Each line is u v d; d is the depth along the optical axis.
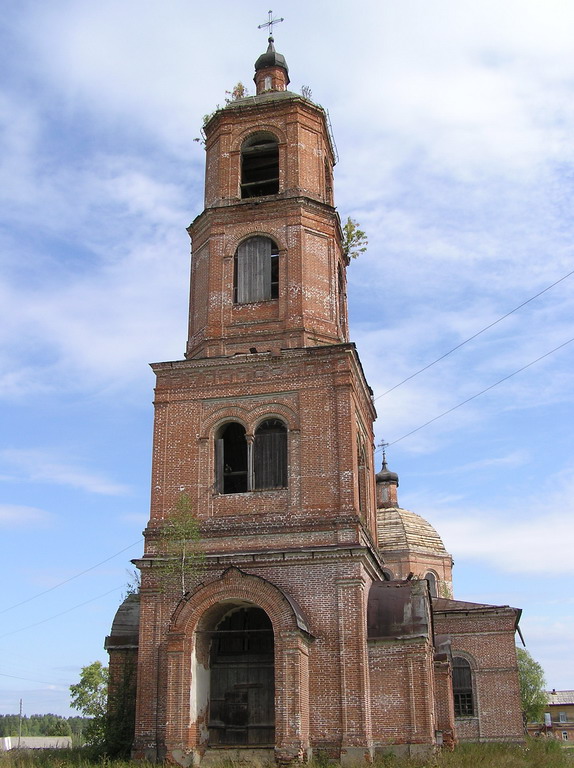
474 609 41.62
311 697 24.42
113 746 26.38
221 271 30.86
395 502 55.81
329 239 31.42
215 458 28.53
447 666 29.50
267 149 32.81
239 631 25.45
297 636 23.66
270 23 36.94
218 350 29.88
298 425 27.88
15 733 147.38
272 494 27.33
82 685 75.75
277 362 28.62
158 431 28.91
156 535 27.50
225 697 26.09
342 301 33.78
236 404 28.66
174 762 23.39
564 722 94.81
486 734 39.56
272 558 26.16
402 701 24.70
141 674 25.81
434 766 21.97
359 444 30.78
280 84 35.81
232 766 22.59
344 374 28.00
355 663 24.50
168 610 26.41
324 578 25.67
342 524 26.19
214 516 27.48
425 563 51.31
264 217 31.23
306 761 22.86
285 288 30.12
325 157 33.81
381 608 26.08
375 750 24.38
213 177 32.72
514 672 40.34
